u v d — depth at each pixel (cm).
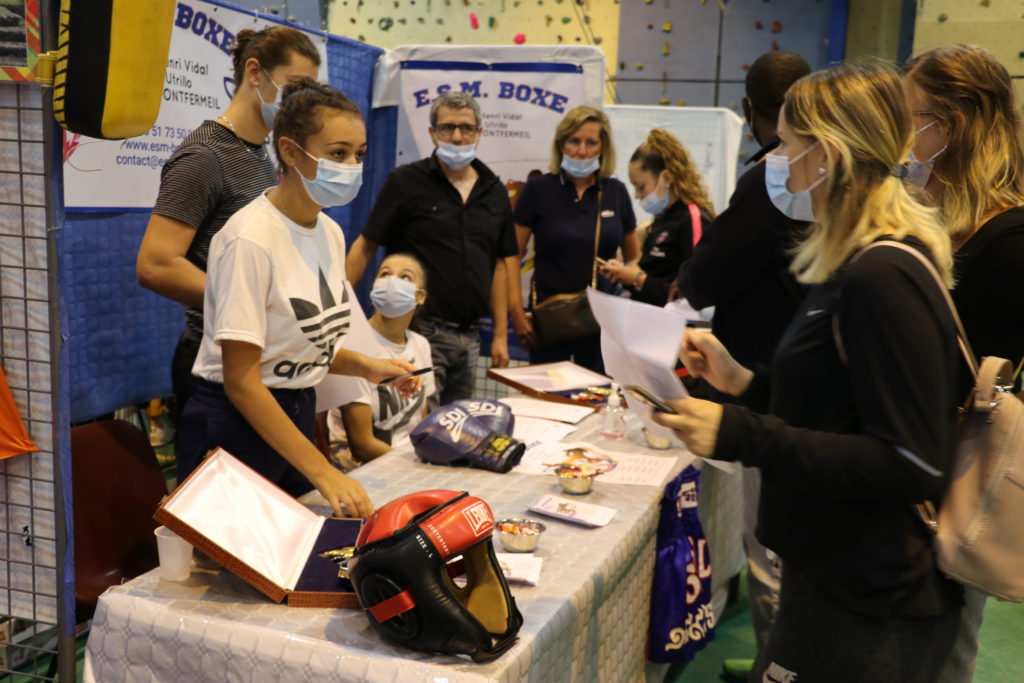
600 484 230
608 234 409
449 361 378
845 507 132
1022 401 137
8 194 181
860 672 133
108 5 165
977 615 164
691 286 216
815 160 130
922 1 645
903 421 118
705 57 812
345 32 894
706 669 299
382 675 141
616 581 193
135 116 177
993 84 166
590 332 386
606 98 841
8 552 195
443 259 370
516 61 443
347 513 188
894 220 127
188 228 236
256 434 191
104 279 296
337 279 195
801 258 134
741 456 129
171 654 155
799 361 133
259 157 256
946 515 133
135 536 247
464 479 230
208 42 331
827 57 782
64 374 183
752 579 252
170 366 332
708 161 636
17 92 177
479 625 141
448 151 362
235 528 165
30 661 264
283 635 149
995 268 160
